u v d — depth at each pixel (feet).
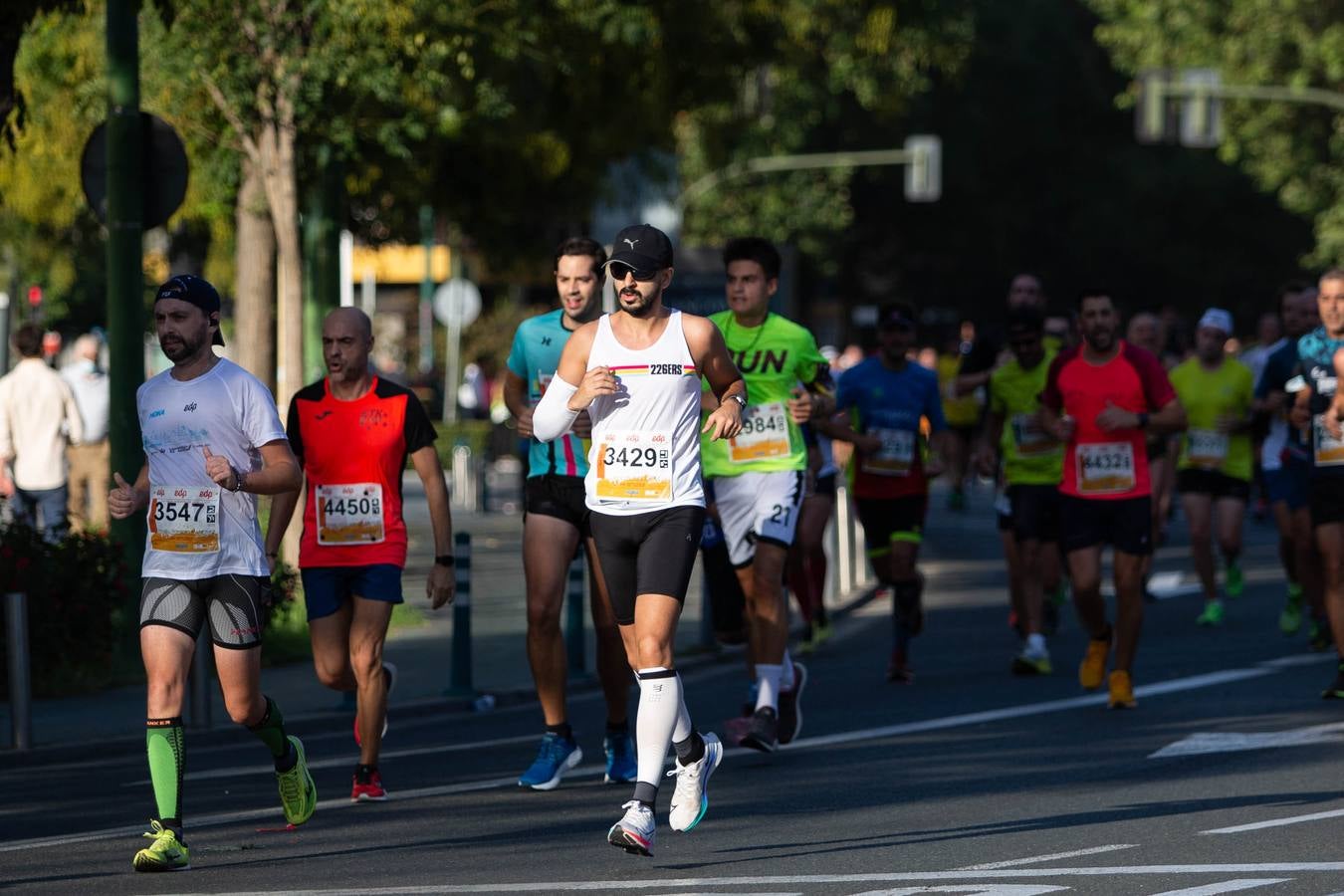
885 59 288.92
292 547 166.61
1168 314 205.46
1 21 120.67
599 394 72.95
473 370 455.22
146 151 133.59
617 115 226.99
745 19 226.38
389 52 160.97
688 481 74.38
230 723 117.19
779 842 76.74
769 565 97.09
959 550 256.73
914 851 74.02
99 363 201.98
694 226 503.61
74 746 109.91
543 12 193.36
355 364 87.04
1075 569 119.34
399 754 107.86
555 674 92.48
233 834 81.30
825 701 124.47
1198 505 164.25
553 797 90.22
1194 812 82.17
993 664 143.13
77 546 133.59
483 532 268.21
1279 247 599.98
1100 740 104.47
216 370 74.49
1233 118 468.75
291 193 166.09
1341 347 113.60
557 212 246.27
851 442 117.39
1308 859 71.36
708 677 142.00
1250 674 131.34
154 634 73.41
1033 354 136.67
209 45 160.04
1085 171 597.11
